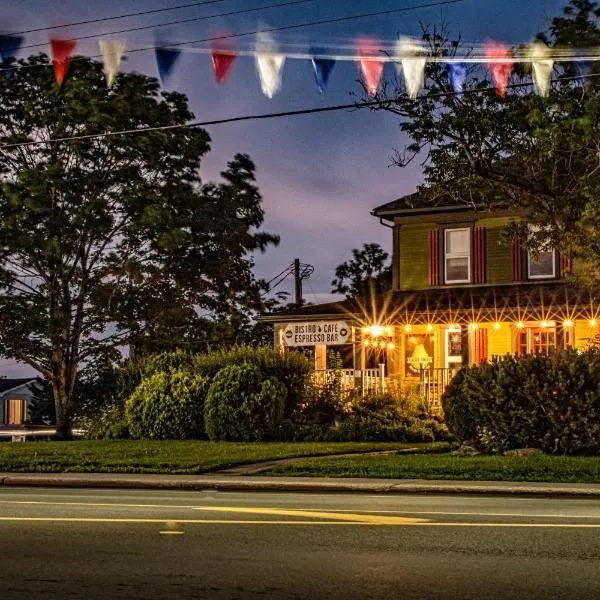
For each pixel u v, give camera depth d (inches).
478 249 1353.3
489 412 925.8
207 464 829.8
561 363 910.4
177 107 1427.2
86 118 1349.7
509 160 993.5
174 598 335.0
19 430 1695.4
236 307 1556.3
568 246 983.0
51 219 1358.3
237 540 451.5
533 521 513.7
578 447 879.1
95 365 1437.0
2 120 1397.6
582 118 851.4
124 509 573.6
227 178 1530.5
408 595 337.4
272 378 1095.0
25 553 418.3
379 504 609.3
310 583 356.8
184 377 1130.7
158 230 1376.7
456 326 1318.9
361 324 1332.4
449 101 929.5
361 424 1083.3
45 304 1379.2
